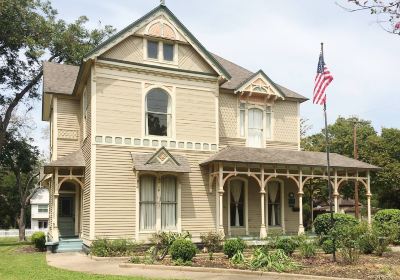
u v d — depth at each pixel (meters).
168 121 21.25
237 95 24.64
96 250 17.67
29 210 78.00
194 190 21.31
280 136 25.64
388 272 13.36
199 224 21.14
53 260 17.30
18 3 30.42
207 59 22.06
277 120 25.73
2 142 32.56
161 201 20.66
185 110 21.61
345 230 16.30
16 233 56.28
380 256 17.59
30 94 33.94
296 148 26.00
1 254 20.94
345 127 50.59
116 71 20.28
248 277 12.92
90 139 19.70
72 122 24.38
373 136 47.47
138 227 19.80
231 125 24.31
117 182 19.67
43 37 32.94
